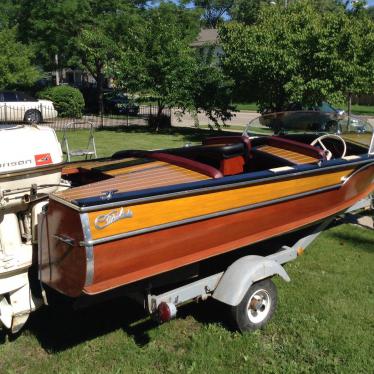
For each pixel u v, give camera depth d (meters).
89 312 4.25
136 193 3.21
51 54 23.44
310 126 6.25
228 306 3.81
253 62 13.37
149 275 3.35
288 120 6.35
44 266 3.36
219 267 4.46
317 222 4.89
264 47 13.16
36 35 22.50
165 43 15.84
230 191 3.80
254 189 4.01
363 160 5.27
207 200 3.64
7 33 19.34
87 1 21.45
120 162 4.45
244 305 3.81
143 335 3.90
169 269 3.47
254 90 14.27
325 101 12.92
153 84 16.02
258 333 3.92
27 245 3.56
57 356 3.59
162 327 4.02
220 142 5.36
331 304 4.39
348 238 6.04
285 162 4.77
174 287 3.96
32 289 3.59
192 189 3.48
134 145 12.94
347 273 5.04
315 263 5.27
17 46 19.45
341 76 12.64
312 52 12.82
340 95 12.77
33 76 19.58
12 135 3.48
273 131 6.44
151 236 3.34
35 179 3.54
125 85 16.14
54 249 3.24
